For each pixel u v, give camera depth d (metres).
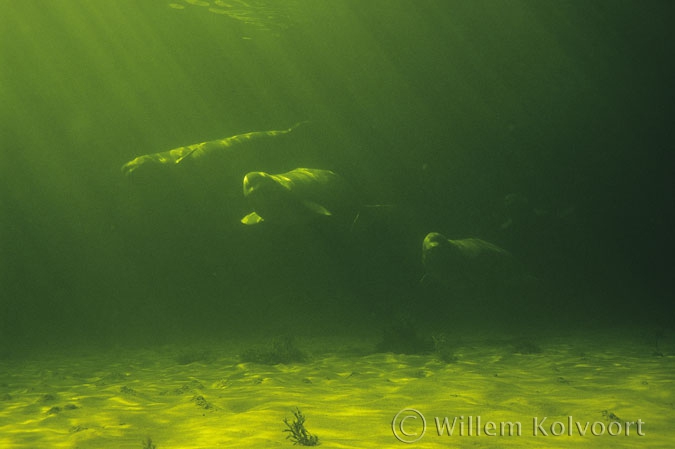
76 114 19.97
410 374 7.40
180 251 19.41
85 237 20.44
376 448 3.49
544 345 11.27
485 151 22.83
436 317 18.33
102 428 4.23
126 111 20.47
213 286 19.89
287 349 9.54
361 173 19.27
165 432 4.11
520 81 22.27
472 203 21.62
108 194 20.09
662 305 22.02
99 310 20.41
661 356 9.01
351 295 19.06
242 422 4.30
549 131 23.36
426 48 20.50
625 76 23.06
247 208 14.30
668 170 24.92
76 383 7.45
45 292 20.48
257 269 19.31
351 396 5.64
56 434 4.09
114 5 18.70
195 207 14.22
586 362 8.43
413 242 16.08
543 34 21.42
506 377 6.97
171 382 7.19
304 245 17.14
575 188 24.17
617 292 23.89
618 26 21.56
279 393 5.81
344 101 21.44
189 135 21.27
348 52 19.98
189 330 16.95
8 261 19.92
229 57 20.45
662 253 25.64
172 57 20.25
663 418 4.52
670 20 21.38
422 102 21.66
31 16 18.25
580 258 23.00
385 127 21.58
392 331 10.85
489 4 20.16
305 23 18.44
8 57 18.62
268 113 21.73
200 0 16.22
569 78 22.84
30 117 19.48
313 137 15.96
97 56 19.69
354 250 16.06
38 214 20.22
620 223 24.86
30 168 19.81
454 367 8.08
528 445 3.65
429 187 21.59
